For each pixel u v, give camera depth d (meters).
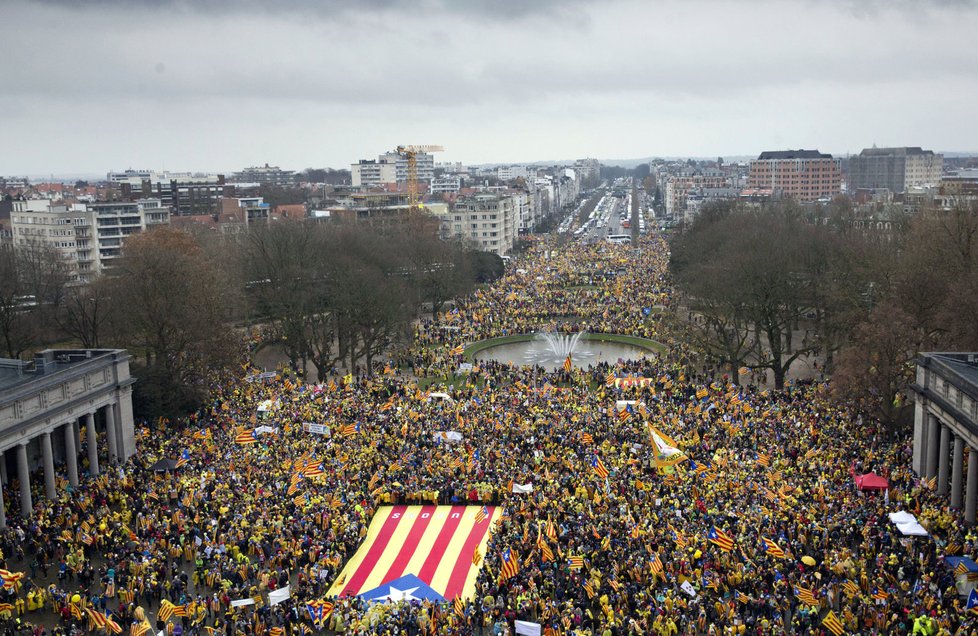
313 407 149.50
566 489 110.56
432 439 131.50
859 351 138.12
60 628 83.25
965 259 158.50
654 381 169.12
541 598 86.44
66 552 100.44
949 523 98.19
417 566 99.56
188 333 160.75
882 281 166.12
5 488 121.69
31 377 124.56
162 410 151.00
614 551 92.44
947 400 109.50
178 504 112.38
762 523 96.31
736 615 80.94
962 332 135.88
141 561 95.25
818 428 131.62
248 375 184.25
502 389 162.75
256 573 94.44
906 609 80.81
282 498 109.19
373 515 113.12
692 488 107.00
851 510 100.19
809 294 189.88
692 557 90.94
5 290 196.25
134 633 80.19
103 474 123.19
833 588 85.25
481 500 115.75
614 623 79.31
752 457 118.69
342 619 84.94
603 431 132.12
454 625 81.88
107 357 134.12
